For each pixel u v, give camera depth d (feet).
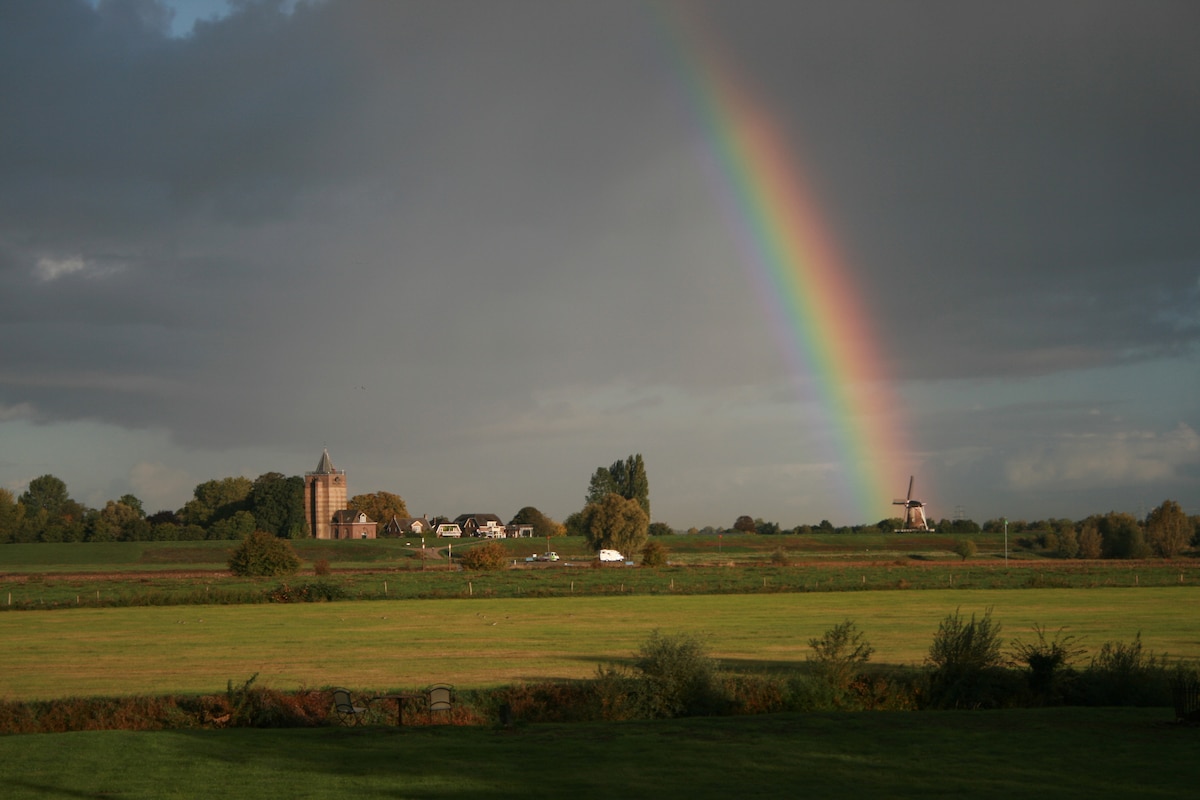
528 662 154.30
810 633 190.60
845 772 68.49
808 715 93.81
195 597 271.28
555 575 361.92
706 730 85.30
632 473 647.15
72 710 111.65
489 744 79.82
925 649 163.94
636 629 201.16
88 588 308.19
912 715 92.73
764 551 613.93
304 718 107.76
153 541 643.04
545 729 87.04
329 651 170.40
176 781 67.72
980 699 104.53
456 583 321.93
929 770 68.85
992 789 63.26
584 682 122.83
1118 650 112.06
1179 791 62.49
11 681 139.33
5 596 281.33
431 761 73.51
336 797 63.10
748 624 208.74
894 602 259.60
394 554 585.63
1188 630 191.11
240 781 67.62
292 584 306.35
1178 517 568.00
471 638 187.93
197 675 144.15
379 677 139.64
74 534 651.66
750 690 107.34
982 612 231.30
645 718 101.76
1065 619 212.84
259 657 163.53
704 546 638.94
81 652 171.63
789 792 63.00
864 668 132.98
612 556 456.45
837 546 640.99
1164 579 327.47
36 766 72.69
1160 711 94.89
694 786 64.95
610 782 66.28
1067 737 80.07
